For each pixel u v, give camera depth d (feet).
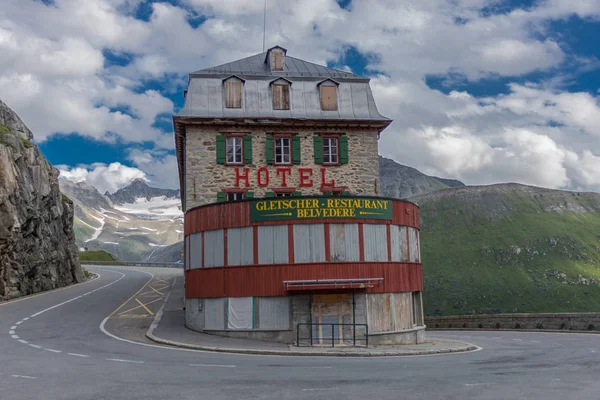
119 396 31.96
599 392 33.73
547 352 64.23
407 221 78.23
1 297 114.83
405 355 61.36
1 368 43.27
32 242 133.28
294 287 70.23
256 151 103.91
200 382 36.86
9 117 158.71
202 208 77.77
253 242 72.95
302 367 46.26
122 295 125.90
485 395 32.53
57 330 75.15
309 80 109.70
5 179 116.78
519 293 551.59
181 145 116.78
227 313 72.64
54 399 31.17
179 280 168.66
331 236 72.33
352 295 71.67
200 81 106.32
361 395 32.37
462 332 114.93
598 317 104.17
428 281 593.42
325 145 107.04
